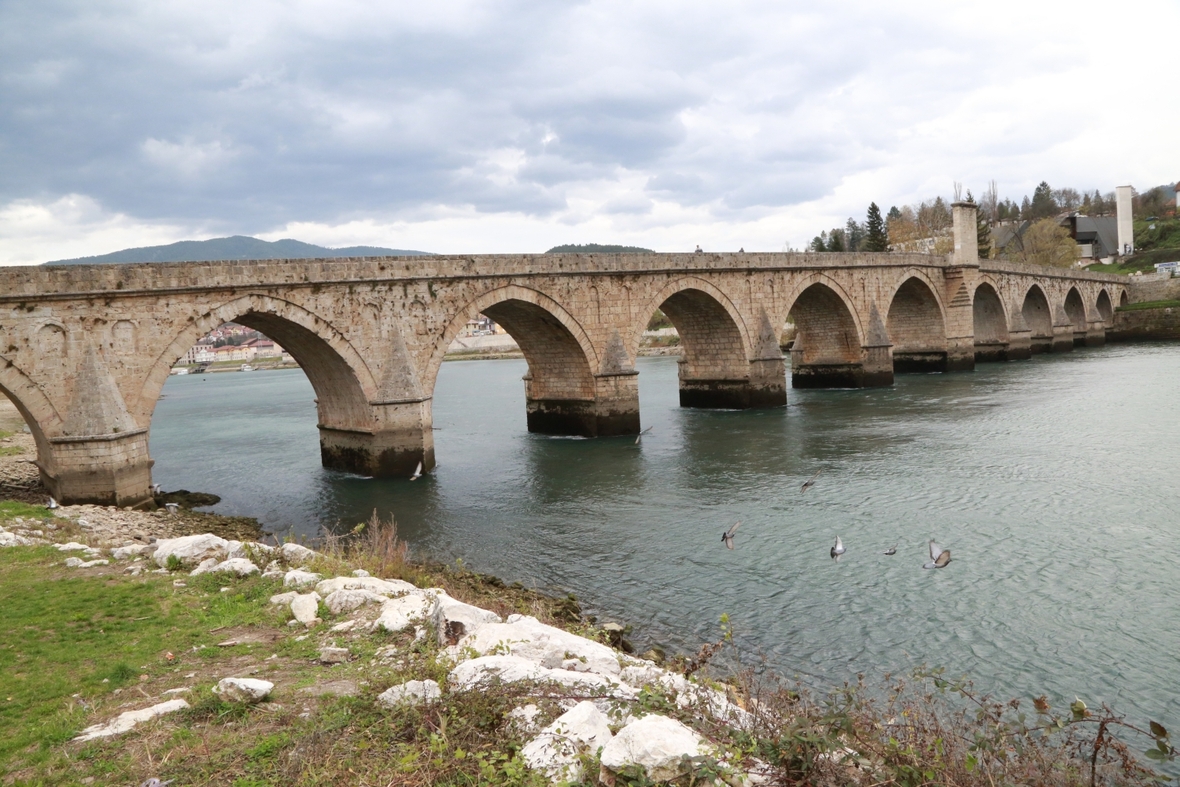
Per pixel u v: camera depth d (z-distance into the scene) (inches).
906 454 1637.6
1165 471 1380.4
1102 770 477.1
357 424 1673.2
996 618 824.9
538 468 1708.9
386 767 341.7
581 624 784.9
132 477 1269.7
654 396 2984.7
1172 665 712.4
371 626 533.6
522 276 1828.2
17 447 1950.1
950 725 528.1
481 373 5433.1
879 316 2807.6
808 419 2156.7
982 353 3735.2
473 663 417.7
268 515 1395.2
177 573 701.3
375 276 1569.9
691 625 835.4
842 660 738.8
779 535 1143.0
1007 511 1197.1
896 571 973.2
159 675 467.2
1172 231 7027.6
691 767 315.0
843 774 357.4
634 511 1325.0
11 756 369.1
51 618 572.1
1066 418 1945.1
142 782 339.0
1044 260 5930.1
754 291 2386.8
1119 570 941.8
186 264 1336.1
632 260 2042.3
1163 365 3088.1
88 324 1250.0
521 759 328.2
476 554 1124.5
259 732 382.9
